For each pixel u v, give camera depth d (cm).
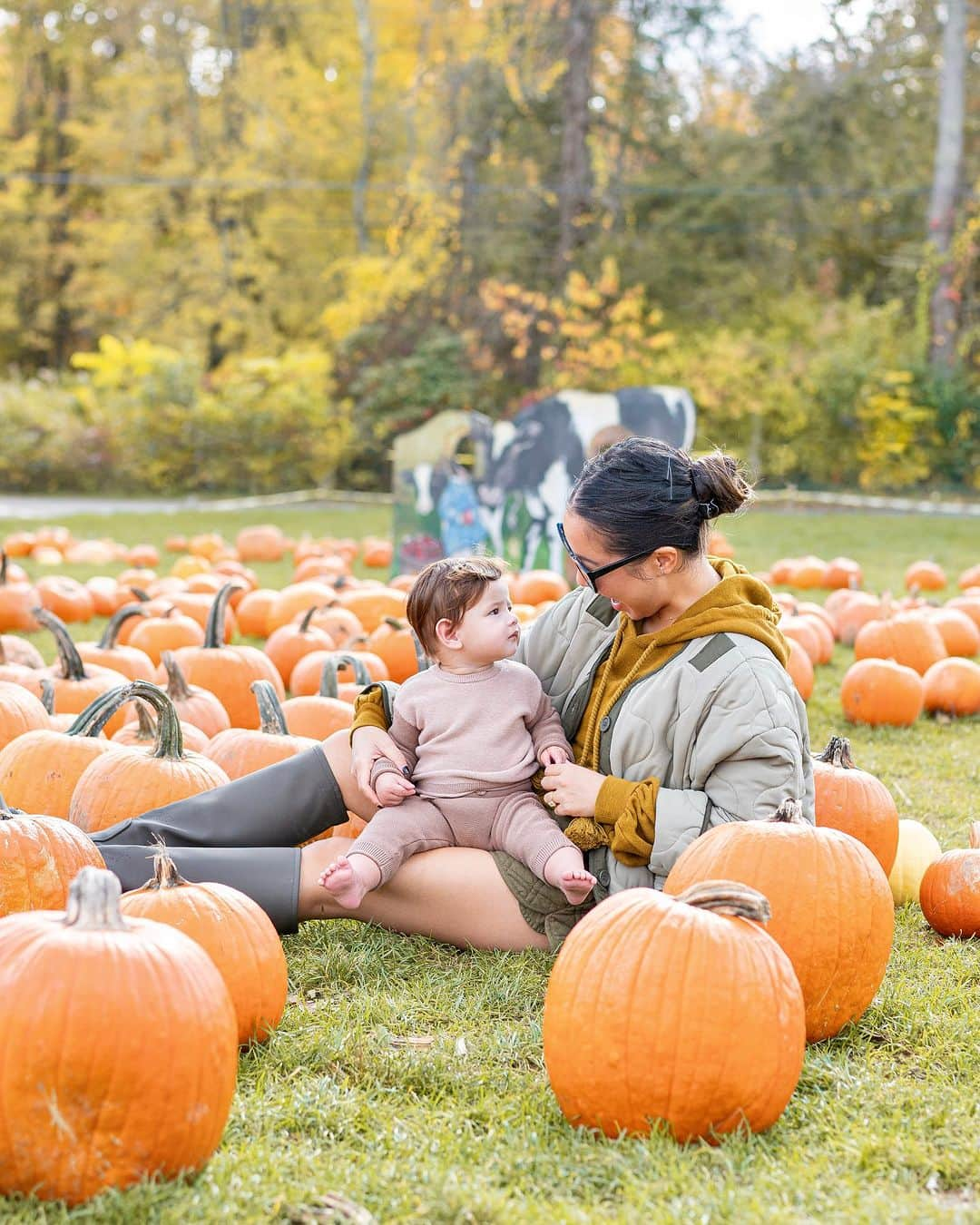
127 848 331
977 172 3350
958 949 356
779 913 287
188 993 227
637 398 1194
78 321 4050
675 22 3216
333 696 521
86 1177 218
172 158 3841
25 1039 216
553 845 323
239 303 3706
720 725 311
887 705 672
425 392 3117
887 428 2922
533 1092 270
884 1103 263
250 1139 244
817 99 3284
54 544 1523
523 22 3125
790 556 1655
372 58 3738
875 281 3547
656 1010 241
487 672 346
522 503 1204
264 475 2927
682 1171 231
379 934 354
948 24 3119
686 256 3231
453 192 3219
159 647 743
